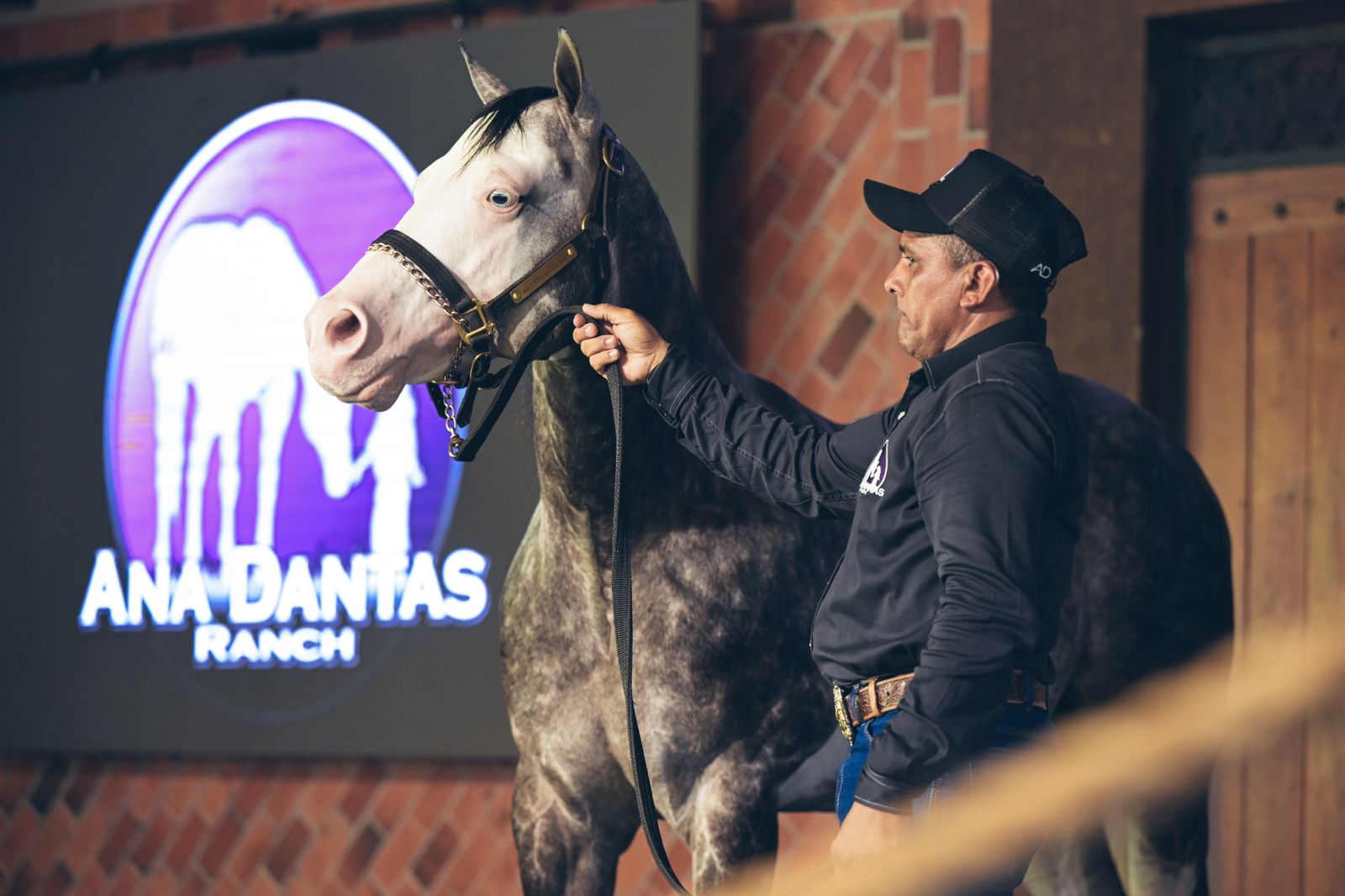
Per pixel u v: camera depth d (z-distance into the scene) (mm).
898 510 3594
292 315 9594
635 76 8828
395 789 9352
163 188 10000
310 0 10039
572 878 4945
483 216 4191
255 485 9594
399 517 9180
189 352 9844
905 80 8656
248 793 9719
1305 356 7938
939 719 3232
